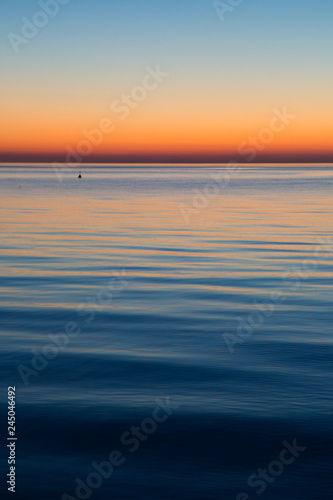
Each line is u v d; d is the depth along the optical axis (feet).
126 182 376.68
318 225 105.60
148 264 64.49
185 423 23.35
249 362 31.01
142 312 42.68
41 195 219.00
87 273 58.95
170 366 30.42
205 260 67.36
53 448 21.43
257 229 100.48
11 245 80.64
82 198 198.90
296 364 30.66
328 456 20.68
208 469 19.89
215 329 37.93
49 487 18.78
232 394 26.40
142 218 123.03
